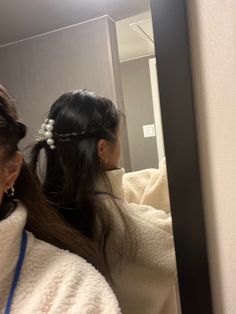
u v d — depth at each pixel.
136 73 1.41
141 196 0.74
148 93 1.39
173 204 0.40
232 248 0.38
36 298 0.39
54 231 0.50
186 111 0.38
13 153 0.43
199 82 0.38
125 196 0.74
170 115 0.39
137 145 1.29
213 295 0.40
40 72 1.43
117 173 0.65
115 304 0.39
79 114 0.63
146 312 0.61
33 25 1.35
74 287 0.40
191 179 0.39
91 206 0.61
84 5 1.23
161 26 0.38
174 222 0.40
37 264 0.43
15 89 1.47
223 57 0.36
